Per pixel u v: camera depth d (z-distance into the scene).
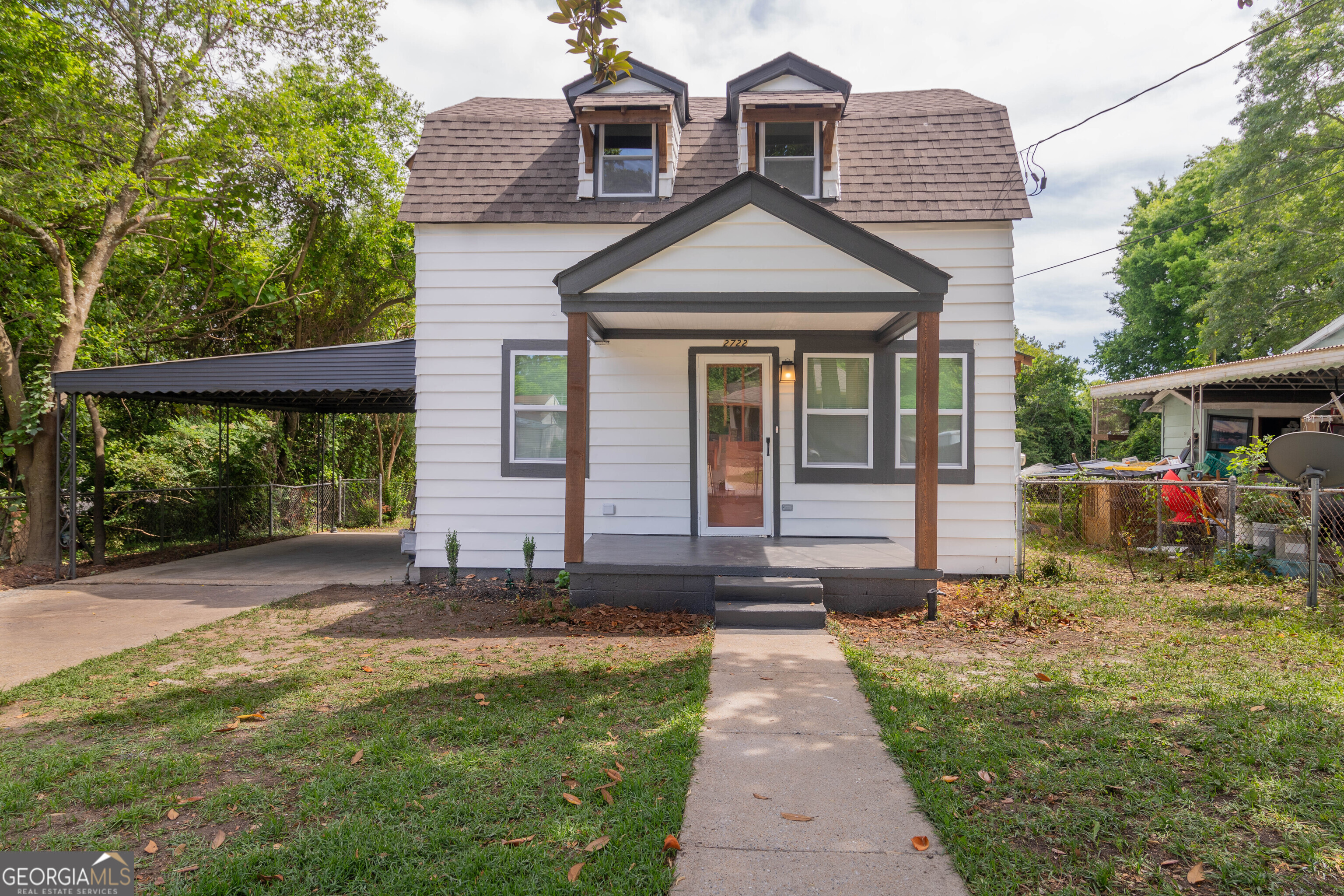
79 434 12.73
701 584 7.09
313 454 19.09
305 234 18.59
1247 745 3.55
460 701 4.50
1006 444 8.62
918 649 5.69
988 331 8.61
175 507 13.45
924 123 9.41
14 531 10.33
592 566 7.18
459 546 8.93
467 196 9.02
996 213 8.49
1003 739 3.72
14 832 2.96
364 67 18.02
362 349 9.38
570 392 7.03
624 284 6.80
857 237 6.61
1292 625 6.08
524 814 3.00
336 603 7.96
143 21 11.65
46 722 4.25
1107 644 5.69
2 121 10.27
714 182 9.15
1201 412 13.64
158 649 5.94
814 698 4.48
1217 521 9.77
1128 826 2.88
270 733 3.98
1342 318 14.06
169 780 3.38
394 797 3.14
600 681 4.88
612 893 2.45
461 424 8.99
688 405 8.95
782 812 3.03
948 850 2.72
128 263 14.51
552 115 10.26
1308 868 2.55
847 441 8.88
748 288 6.69
